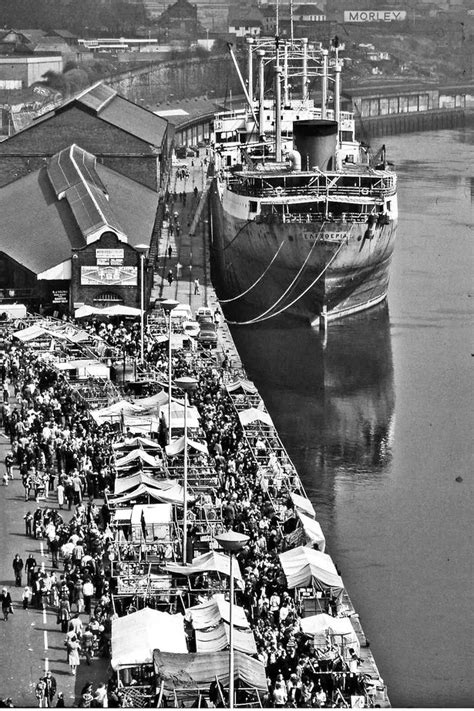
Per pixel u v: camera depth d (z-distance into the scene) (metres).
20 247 195.38
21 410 135.00
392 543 127.25
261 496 118.12
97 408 138.50
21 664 89.19
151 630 84.88
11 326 174.00
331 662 90.31
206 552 104.38
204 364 161.25
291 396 176.38
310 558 101.44
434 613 112.69
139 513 106.62
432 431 161.88
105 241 181.50
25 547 107.50
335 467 149.00
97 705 80.94
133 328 176.25
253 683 80.00
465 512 135.50
